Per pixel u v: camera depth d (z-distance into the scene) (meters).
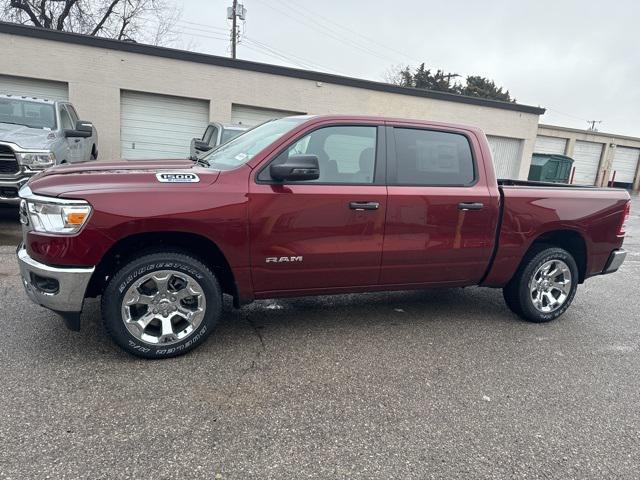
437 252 4.04
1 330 3.67
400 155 3.93
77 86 12.70
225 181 3.38
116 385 3.00
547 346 4.09
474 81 47.03
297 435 2.61
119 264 3.27
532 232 4.35
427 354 3.76
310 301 4.88
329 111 15.57
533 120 19.33
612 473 2.46
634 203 20.64
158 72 13.31
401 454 2.50
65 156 7.79
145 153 13.91
